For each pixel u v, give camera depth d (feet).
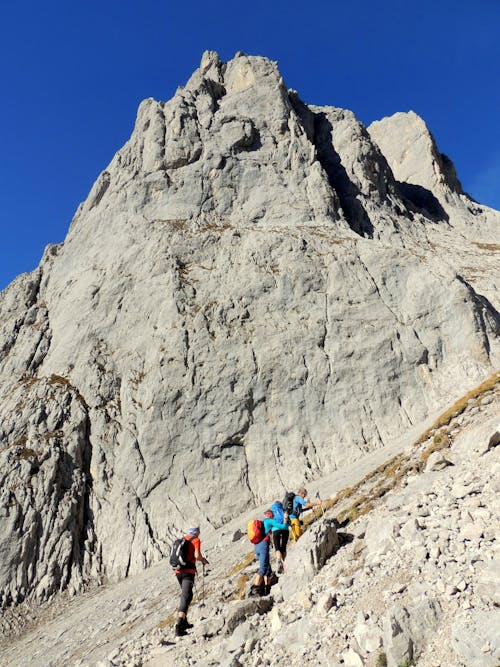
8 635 98.27
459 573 25.70
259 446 131.03
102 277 175.94
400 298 152.15
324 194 196.95
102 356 153.17
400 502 41.22
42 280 204.03
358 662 23.49
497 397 57.41
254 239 168.66
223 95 241.35
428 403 131.13
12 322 184.24
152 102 234.38
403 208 232.73
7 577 109.50
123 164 220.02
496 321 148.36
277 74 240.53
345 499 61.52
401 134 303.89
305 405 135.33
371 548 34.17
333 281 155.43
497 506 29.84
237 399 135.95
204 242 171.73
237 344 143.84
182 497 125.08
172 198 196.24
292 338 144.46
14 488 121.19
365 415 131.95
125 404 140.77
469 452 44.06
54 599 108.37
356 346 142.31
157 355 143.23
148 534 118.83
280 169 207.41
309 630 27.99
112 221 198.18
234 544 89.81
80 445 133.90
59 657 71.92
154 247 172.14
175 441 131.75
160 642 37.88
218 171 201.87
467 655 20.43
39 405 141.18
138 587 96.43
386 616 23.62
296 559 36.47
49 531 117.29
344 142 239.50
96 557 117.19
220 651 30.78
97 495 127.34
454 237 227.61
